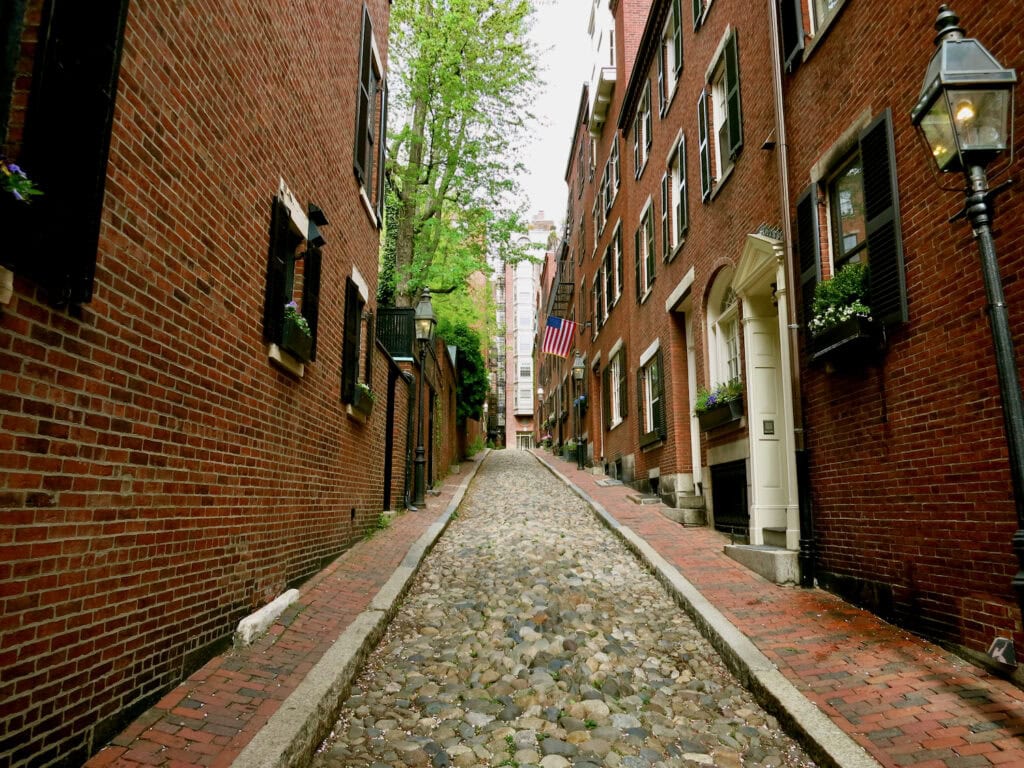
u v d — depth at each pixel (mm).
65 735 2895
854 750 3465
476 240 18625
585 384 24594
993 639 4164
